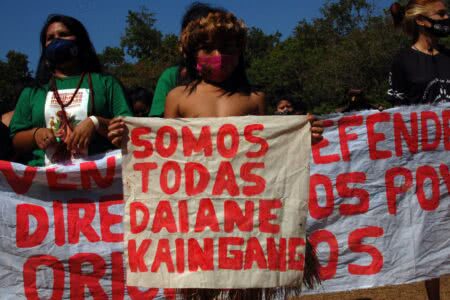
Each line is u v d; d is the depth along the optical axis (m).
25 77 6.30
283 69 51.25
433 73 4.77
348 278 4.39
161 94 4.57
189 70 3.82
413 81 4.79
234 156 3.57
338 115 4.50
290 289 3.66
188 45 3.66
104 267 4.20
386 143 4.50
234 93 3.74
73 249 4.19
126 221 3.59
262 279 3.52
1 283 4.15
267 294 3.64
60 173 4.14
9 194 4.17
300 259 3.54
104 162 4.16
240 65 3.81
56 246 4.18
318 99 40.44
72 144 3.83
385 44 34.84
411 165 4.51
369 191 4.47
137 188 3.60
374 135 4.50
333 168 4.46
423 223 4.48
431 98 4.75
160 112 4.54
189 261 3.54
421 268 4.45
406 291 6.03
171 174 3.59
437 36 4.82
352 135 4.50
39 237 4.18
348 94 6.99
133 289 4.20
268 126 3.56
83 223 4.20
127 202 3.60
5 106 6.57
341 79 37.06
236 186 3.56
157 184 3.59
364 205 4.46
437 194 4.52
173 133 3.60
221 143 3.58
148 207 3.59
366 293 6.02
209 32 3.54
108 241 4.20
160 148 3.60
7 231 4.16
